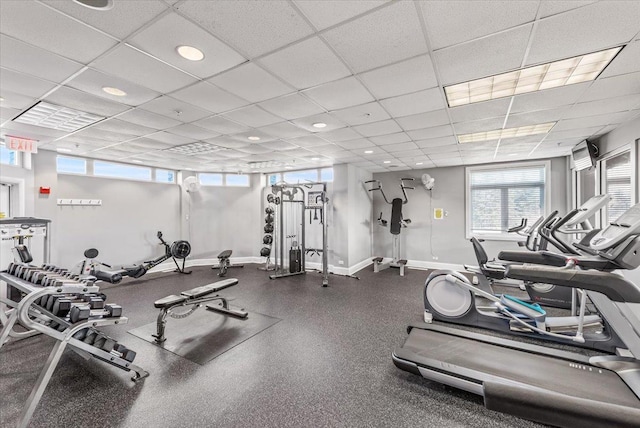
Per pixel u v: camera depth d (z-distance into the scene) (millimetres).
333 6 1497
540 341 2945
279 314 3812
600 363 2051
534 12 1545
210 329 3309
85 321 2125
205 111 3076
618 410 1015
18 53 1945
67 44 1846
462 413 1896
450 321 3424
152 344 2930
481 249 4070
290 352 2746
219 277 6047
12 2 1452
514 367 2062
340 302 4332
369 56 2000
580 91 2568
